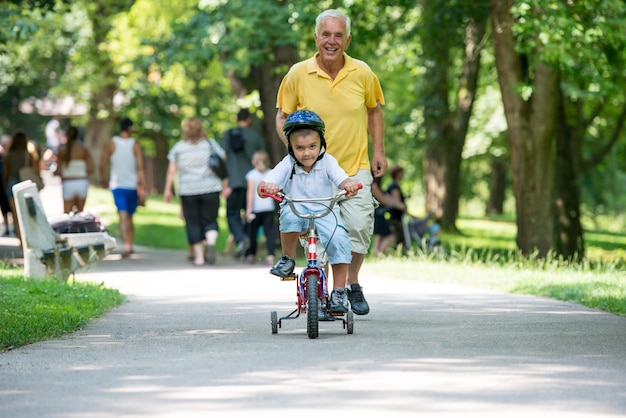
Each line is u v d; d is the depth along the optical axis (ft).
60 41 291.79
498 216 384.27
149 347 55.26
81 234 99.19
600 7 131.03
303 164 59.72
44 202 230.48
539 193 142.20
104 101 312.71
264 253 154.10
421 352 52.08
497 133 322.34
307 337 58.90
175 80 301.02
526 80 142.00
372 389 41.45
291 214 59.98
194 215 132.57
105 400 39.75
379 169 67.97
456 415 36.37
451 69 245.45
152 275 115.03
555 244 143.33
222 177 132.36
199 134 132.36
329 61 64.39
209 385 42.70
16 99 364.17
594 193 359.66
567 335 59.57
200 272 120.16
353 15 150.10
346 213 64.80
